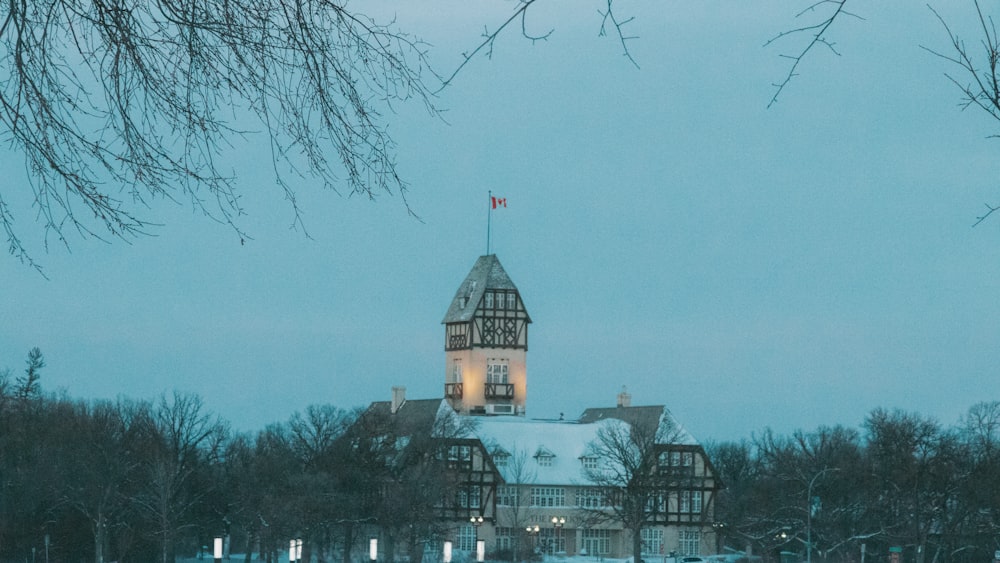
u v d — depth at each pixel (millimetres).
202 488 138375
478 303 183250
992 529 138875
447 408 156875
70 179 12367
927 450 141875
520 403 183250
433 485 134000
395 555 143125
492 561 154250
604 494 145875
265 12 12406
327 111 12578
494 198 185875
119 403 137500
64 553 130750
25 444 130750
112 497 129125
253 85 12547
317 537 132375
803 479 139625
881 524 142000
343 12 12328
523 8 11492
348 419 139250
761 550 149875
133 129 12453
